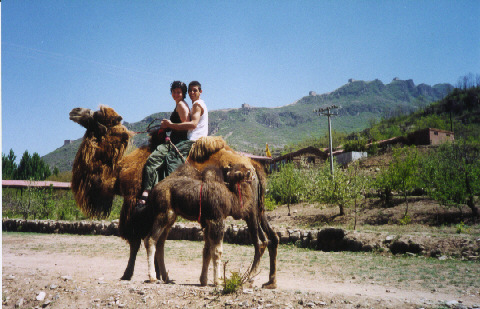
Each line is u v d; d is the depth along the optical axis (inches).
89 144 234.2
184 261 436.8
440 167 783.1
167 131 251.0
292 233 596.4
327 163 1395.2
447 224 687.7
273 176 1237.7
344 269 369.1
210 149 242.4
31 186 1244.5
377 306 182.2
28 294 203.6
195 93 257.8
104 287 210.7
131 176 233.0
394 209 853.2
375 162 1588.3
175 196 221.3
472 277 307.4
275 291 208.7
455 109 4025.6
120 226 235.1
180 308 181.9
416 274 329.4
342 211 896.9
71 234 848.9
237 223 784.3
